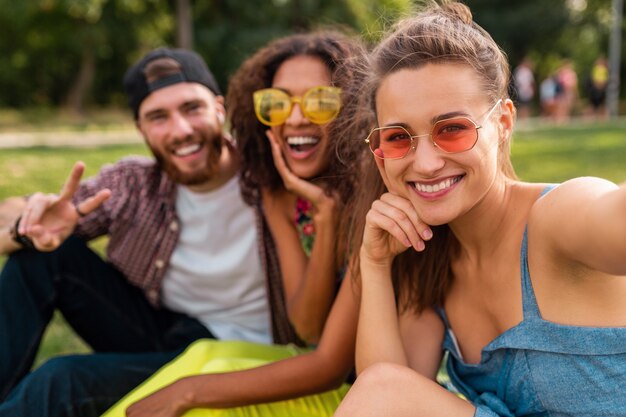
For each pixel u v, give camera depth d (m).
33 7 20.88
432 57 1.78
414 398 1.82
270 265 2.90
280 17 23.36
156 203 2.98
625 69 34.94
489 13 34.53
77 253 2.91
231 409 2.32
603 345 1.79
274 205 2.85
